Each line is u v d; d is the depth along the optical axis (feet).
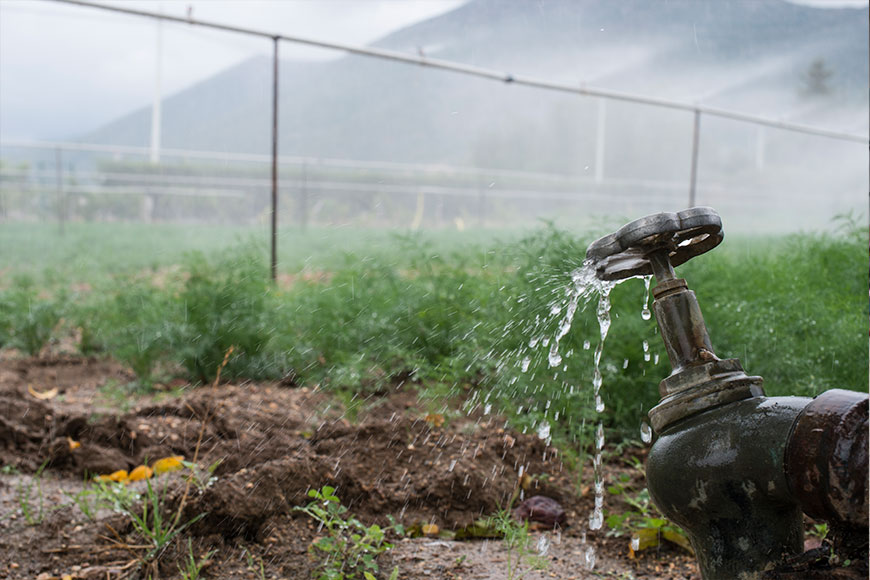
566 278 14.99
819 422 4.99
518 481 11.75
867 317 15.29
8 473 11.98
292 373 17.58
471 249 28.91
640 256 6.23
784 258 22.11
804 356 14.38
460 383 16.03
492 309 17.19
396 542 10.52
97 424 13.44
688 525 5.72
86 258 40.60
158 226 74.08
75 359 20.93
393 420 13.73
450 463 12.16
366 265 21.12
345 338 17.31
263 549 10.20
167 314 18.34
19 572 9.28
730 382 5.56
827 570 5.13
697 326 5.81
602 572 9.73
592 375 14.21
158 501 10.45
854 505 4.82
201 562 9.71
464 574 9.62
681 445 5.57
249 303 18.54
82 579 9.14
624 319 14.96
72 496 10.99
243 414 14.12
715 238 6.33
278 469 11.25
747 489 5.33
